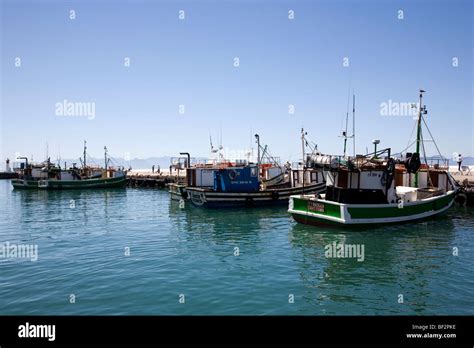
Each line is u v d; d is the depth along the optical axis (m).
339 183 23.17
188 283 13.74
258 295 12.55
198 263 16.38
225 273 14.92
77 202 43.56
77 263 16.45
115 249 19.09
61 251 18.73
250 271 15.18
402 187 29.53
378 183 23.27
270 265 16.02
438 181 30.56
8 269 15.57
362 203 23.12
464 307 11.56
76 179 65.44
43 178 64.69
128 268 15.65
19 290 13.07
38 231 24.59
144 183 69.62
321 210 23.30
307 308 11.49
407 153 24.88
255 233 22.86
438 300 12.10
